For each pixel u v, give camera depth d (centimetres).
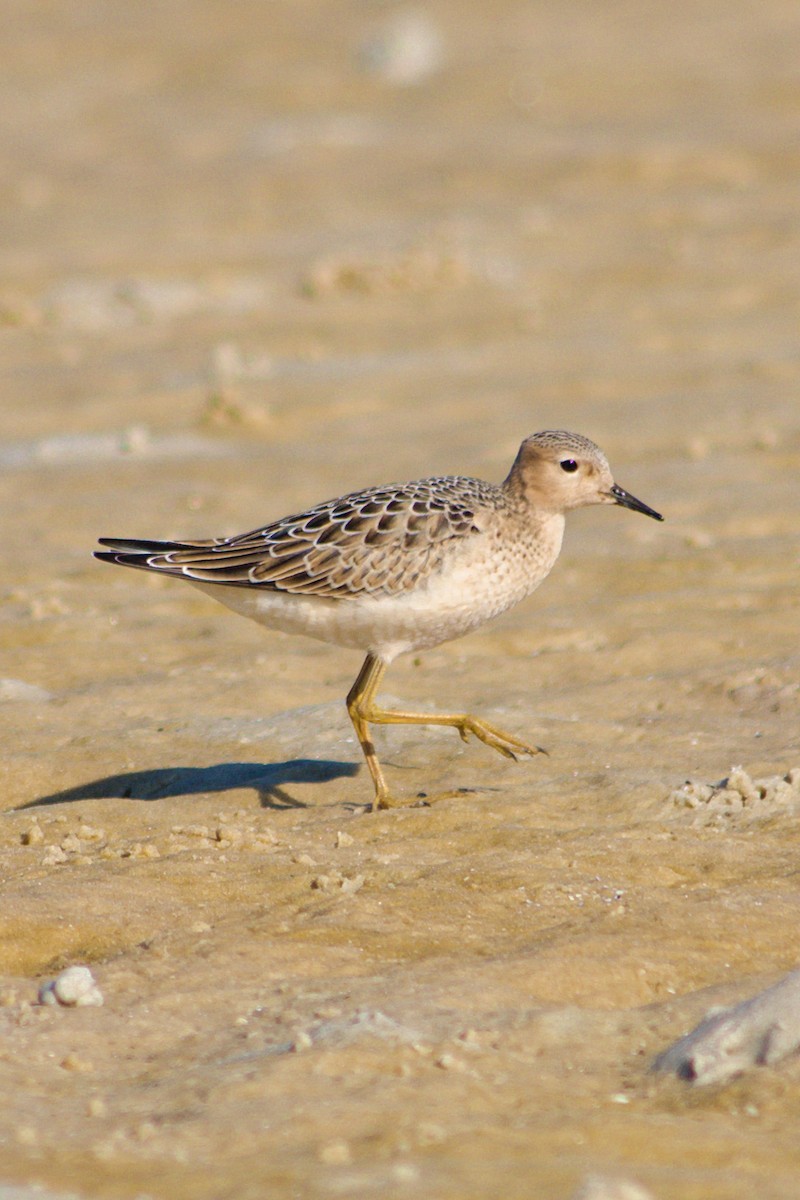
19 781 1138
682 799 1016
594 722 1202
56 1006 743
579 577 1571
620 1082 649
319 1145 580
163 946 812
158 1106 627
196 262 3428
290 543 1051
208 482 2011
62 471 2092
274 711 1273
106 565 1677
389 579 1041
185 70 5541
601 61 5244
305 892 884
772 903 843
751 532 1689
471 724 1095
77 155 4584
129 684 1330
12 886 898
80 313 3061
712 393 2312
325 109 5034
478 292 3122
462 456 2059
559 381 2452
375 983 754
